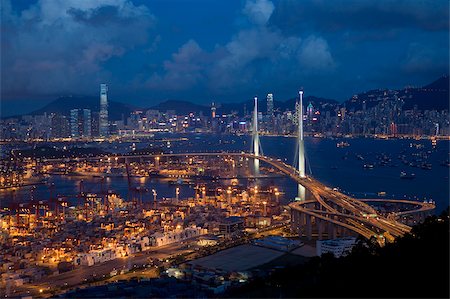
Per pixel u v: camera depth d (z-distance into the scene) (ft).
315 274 548.31
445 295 402.93
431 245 455.22
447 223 490.08
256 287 569.23
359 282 451.12
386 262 458.09
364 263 474.08
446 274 417.08
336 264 513.04
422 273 424.87
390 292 423.64
